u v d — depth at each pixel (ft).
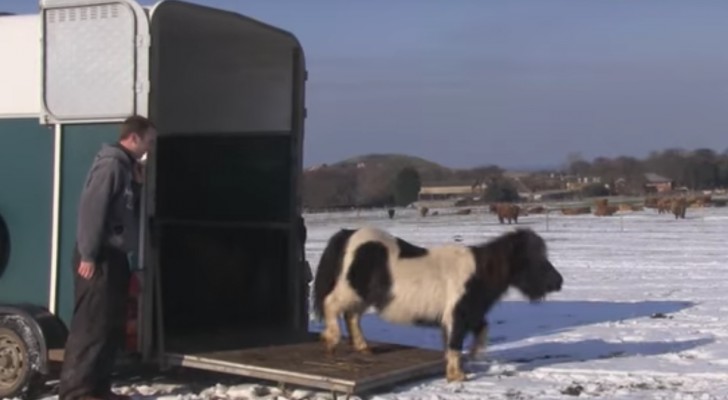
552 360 30.37
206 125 30.58
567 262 70.44
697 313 41.73
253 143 30.35
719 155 332.19
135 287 24.38
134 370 28.17
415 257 26.68
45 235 25.11
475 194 268.82
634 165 331.98
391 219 163.53
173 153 30.68
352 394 24.08
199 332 29.71
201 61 30.19
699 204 204.64
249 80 30.32
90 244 21.61
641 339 34.55
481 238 97.55
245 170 30.53
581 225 135.03
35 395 24.85
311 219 164.25
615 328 37.40
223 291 30.78
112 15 24.30
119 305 22.57
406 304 26.32
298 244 29.78
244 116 30.45
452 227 131.13
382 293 26.48
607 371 28.30
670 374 27.89
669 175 326.85
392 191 222.48
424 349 29.14
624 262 70.13
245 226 30.55
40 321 24.41
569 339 34.73
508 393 25.18
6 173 25.66
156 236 24.80
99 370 22.50
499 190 272.72
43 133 25.21
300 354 26.96
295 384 25.13
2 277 25.66
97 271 22.13
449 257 26.71
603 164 333.42
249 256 30.55
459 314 26.30
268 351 27.14
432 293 26.25
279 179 29.94
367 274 26.61
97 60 24.49
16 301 25.48
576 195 277.64
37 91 25.30
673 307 44.01
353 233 27.35
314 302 27.68
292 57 29.48
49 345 24.34
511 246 26.55
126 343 24.34
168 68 29.63
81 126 24.75
